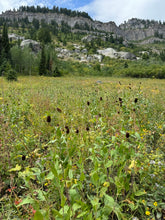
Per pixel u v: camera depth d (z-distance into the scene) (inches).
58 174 55.8
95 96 239.8
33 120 157.3
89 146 100.5
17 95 256.7
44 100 242.4
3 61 1681.8
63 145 75.7
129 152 74.5
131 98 161.6
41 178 61.9
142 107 155.0
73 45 4623.5
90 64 3494.1
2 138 108.2
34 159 99.3
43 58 1850.4
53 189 73.6
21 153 101.8
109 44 5398.6
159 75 1862.7
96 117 122.7
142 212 70.4
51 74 1900.8
